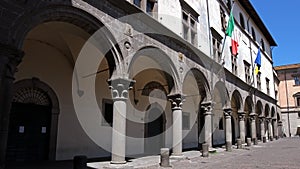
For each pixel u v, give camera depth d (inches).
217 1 866.8
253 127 1037.2
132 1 448.1
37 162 422.9
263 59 1370.6
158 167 407.8
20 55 261.6
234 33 989.2
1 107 241.1
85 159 297.6
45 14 294.7
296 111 1915.6
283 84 2007.9
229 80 832.9
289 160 514.6
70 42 457.4
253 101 1067.3
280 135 1656.0
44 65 459.8
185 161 484.7
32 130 440.5
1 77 242.8
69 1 321.7
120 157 369.4
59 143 465.1
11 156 411.5
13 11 262.4
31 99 442.9
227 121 775.1
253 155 618.8
